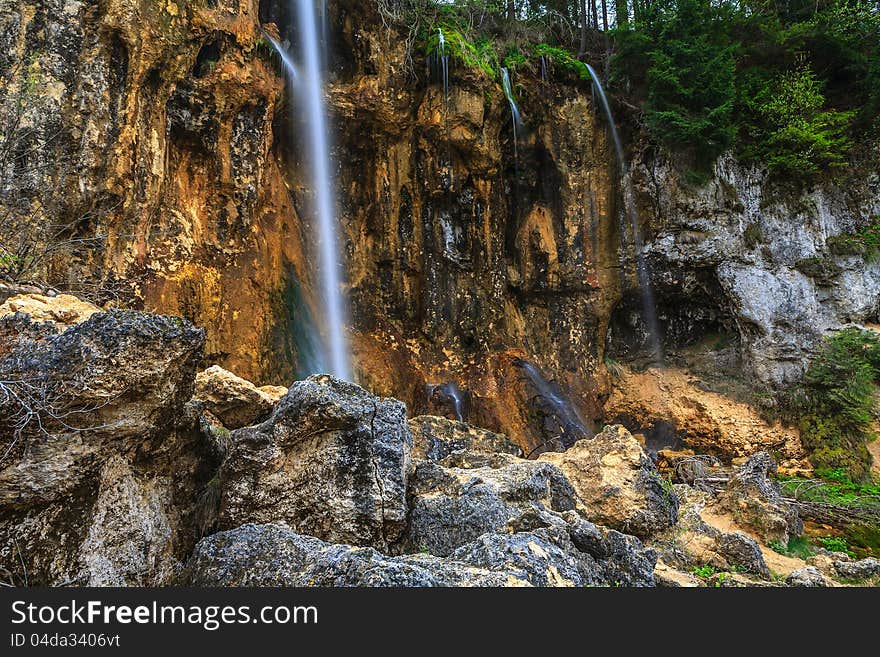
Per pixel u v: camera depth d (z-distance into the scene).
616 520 6.66
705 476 12.14
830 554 7.89
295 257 12.68
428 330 14.45
